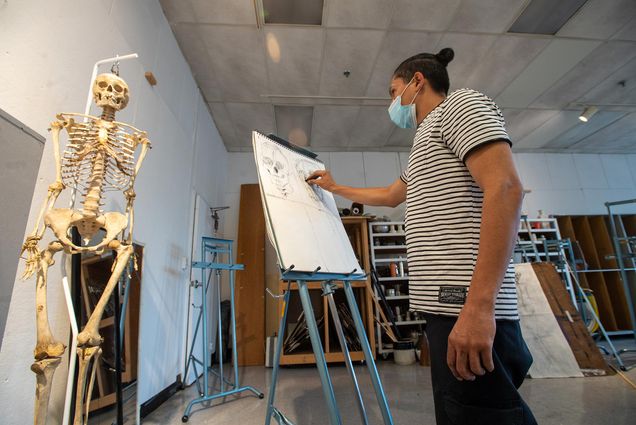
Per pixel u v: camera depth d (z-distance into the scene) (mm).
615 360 2959
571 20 2533
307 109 3654
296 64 2938
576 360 2586
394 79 1081
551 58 2945
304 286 984
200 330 2994
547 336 2689
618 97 3566
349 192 1431
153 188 2068
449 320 727
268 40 2652
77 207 1290
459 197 757
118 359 1375
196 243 2949
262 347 3484
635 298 4254
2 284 873
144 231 1915
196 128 3111
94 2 1483
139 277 1762
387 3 2334
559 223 4695
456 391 674
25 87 1073
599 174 4953
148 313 1949
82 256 1275
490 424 627
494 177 641
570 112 3863
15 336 1021
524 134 4410
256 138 1279
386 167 4695
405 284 3969
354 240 4020
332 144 4500
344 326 3336
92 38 1456
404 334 3732
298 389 2453
